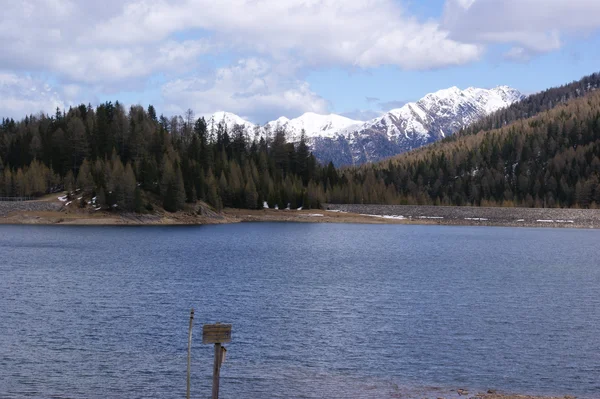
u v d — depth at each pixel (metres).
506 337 51.62
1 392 37.78
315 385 39.72
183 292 70.56
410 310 62.25
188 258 107.25
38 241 135.12
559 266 105.38
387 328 54.22
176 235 159.25
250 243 141.50
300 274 88.31
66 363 43.31
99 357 44.75
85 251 116.38
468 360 45.06
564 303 67.56
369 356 45.84
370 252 125.62
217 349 29.58
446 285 79.75
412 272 93.19
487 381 40.72
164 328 53.06
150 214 192.62
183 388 38.91
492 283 82.56
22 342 48.25
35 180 194.62
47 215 181.88
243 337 50.59
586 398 37.78
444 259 114.19
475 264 106.44
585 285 81.81
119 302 64.19
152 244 133.62
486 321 57.59
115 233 160.00
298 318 57.75
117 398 37.16
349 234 178.38
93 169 199.12
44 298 66.06
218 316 58.06
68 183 195.88
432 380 40.81
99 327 53.22
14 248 119.88
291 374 41.75
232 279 81.69
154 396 37.56
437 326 55.22
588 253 130.62
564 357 45.97
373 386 39.62
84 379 40.22
